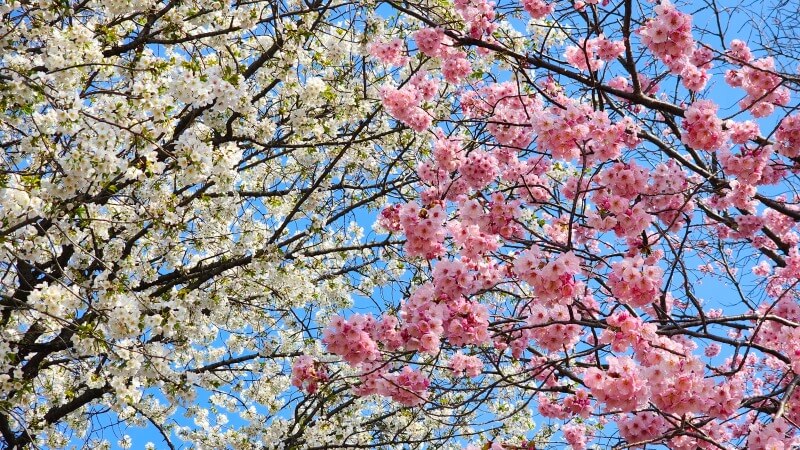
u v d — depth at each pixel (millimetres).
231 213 7898
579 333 4996
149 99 5605
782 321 4598
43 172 5555
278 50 7426
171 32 6621
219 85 5930
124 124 5648
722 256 7156
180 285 8234
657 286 4367
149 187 6203
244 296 8641
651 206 5281
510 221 4992
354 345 4395
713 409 4293
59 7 5598
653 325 4234
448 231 4965
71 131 5301
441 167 5766
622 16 5672
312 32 7477
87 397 7355
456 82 6336
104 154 5246
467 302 4457
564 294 4195
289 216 7871
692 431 4605
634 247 5277
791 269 6688
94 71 6543
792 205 7191
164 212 6250
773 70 5371
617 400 4184
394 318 4535
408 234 4676
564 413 6168
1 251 5219
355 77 8930
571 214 4586
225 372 9375
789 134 5062
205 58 7184
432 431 9242
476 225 4910
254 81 8508
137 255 7836
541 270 4207
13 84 5098
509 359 5871
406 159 8914
